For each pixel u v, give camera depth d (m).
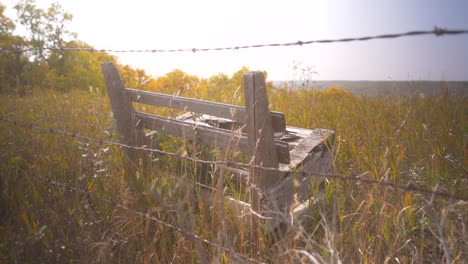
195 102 2.46
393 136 3.68
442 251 2.15
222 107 2.29
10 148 3.12
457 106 5.03
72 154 3.06
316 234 2.35
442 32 1.19
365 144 3.51
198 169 2.90
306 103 5.84
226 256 1.92
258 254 2.04
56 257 2.14
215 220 2.18
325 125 4.35
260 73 1.97
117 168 2.81
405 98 5.76
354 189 2.84
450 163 3.12
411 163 3.20
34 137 3.47
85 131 3.83
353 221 2.45
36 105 5.91
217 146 2.47
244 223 2.08
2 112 4.57
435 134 3.71
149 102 2.84
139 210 2.40
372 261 1.84
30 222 2.51
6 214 2.66
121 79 2.97
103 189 2.64
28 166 2.94
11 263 2.12
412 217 2.34
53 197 2.48
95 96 5.59
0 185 2.79
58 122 4.29
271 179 2.18
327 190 2.68
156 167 2.73
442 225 1.47
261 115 2.01
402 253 2.10
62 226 2.27
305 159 2.55
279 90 6.80
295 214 2.47
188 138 2.67
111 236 2.08
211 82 7.17
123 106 2.98
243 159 3.04
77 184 2.55
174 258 2.05
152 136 3.27
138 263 2.12
